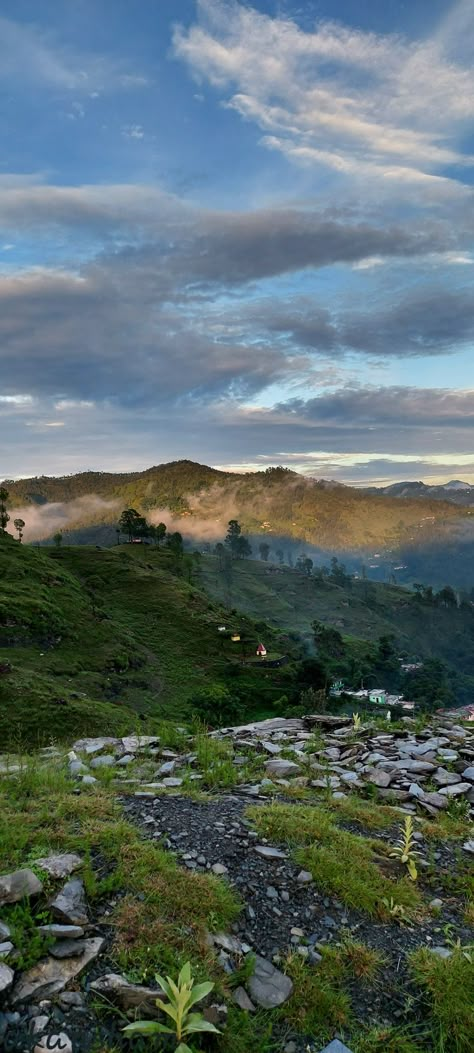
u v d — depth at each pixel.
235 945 4.67
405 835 6.43
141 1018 3.82
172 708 81.12
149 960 4.29
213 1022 3.90
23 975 4.01
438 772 9.57
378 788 8.95
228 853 6.00
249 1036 3.86
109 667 92.12
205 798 7.70
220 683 95.75
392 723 13.65
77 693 71.25
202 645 114.88
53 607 102.56
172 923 4.69
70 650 94.50
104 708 66.25
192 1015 3.66
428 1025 4.09
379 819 7.43
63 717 60.59
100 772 9.09
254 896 5.32
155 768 9.73
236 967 4.45
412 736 11.98
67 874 5.14
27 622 92.81
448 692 127.62
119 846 5.75
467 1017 4.07
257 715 83.38
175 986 3.71
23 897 4.73
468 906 5.61
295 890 5.46
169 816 6.89
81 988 4.00
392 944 4.90
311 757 10.64
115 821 6.53
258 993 4.24
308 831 6.53
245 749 11.19
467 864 6.49
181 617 127.69
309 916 5.14
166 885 5.15
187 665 103.38
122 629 113.06
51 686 70.06
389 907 5.34
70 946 4.29
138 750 11.07
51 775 8.34
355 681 124.19
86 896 4.91
